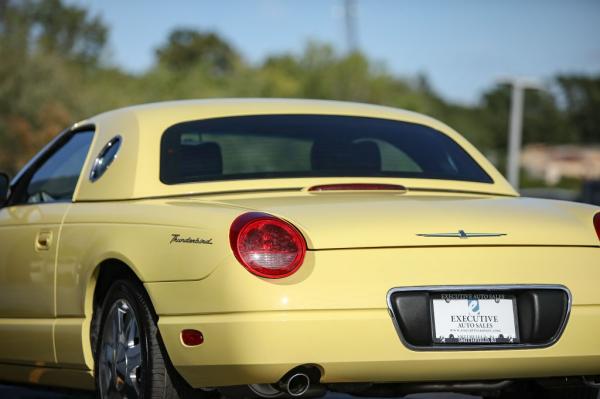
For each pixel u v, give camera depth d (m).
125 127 11.80
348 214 9.73
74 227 11.33
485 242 9.69
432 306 9.45
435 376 9.54
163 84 135.38
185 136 11.56
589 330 9.77
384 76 161.75
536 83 106.50
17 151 84.94
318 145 11.80
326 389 9.77
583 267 9.89
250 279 9.21
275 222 9.40
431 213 9.90
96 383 11.05
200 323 9.41
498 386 10.25
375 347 9.27
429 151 12.17
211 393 10.28
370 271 9.36
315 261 9.33
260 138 11.70
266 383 9.40
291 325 9.12
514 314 9.66
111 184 11.29
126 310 10.55
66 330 11.32
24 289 12.07
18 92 88.88
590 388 11.20
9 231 12.51
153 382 10.02
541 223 10.02
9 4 95.62
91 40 147.50
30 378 12.49
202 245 9.55
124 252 10.27
